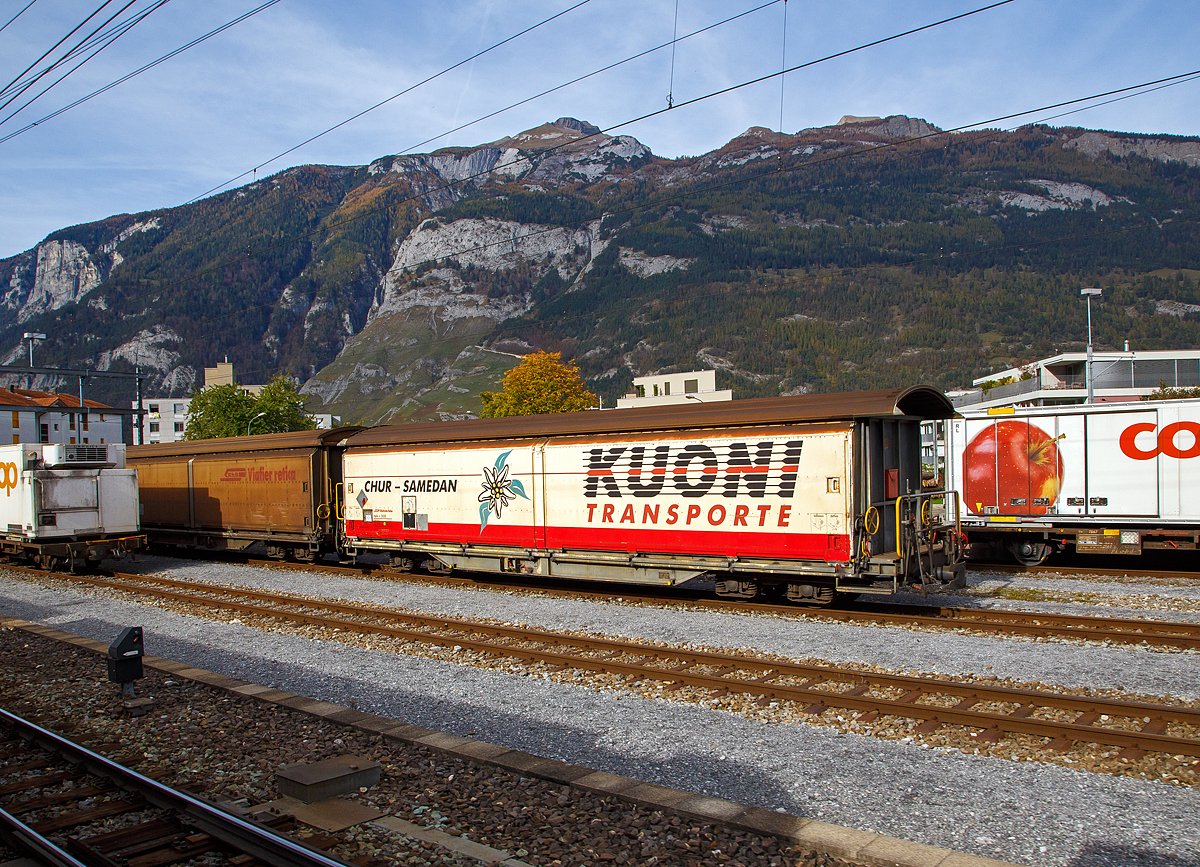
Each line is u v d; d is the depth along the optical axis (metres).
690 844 5.12
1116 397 54.50
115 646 8.66
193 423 64.69
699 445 13.98
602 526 15.17
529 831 5.35
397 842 5.21
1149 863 4.86
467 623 12.52
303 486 21.02
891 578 12.52
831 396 13.15
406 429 18.88
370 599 15.85
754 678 9.31
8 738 7.60
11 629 12.98
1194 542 16.50
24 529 20.67
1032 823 5.43
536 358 57.50
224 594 16.77
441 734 7.26
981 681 8.96
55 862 4.97
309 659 10.80
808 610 12.96
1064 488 17.70
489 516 16.91
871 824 5.47
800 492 12.88
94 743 7.39
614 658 10.45
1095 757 6.65
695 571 14.15
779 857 4.93
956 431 18.97
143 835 5.40
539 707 8.41
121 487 21.91
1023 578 16.64
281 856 4.93
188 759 6.95
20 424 76.62
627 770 6.59
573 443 15.59
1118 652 10.05
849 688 8.80
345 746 7.14
